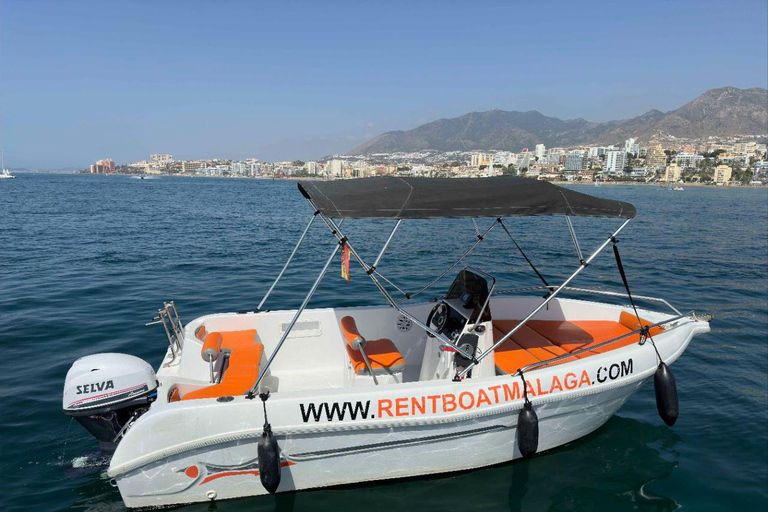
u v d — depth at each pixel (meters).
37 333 8.16
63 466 4.54
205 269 14.23
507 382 4.37
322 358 5.92
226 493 4.06
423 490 4.35
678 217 38.78
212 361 4.88
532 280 13.21
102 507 4.00
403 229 27.38
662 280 13.98
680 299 11.80
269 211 39.59
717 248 20.88
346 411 4.04
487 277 4.95
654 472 4.77
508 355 5.32
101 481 4.33
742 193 107.19
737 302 11.58
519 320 6.57
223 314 5.74
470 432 4.36
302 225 28.67
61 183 100.25
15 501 4.06
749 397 6.41
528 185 4.90
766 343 8.53
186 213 35.62
